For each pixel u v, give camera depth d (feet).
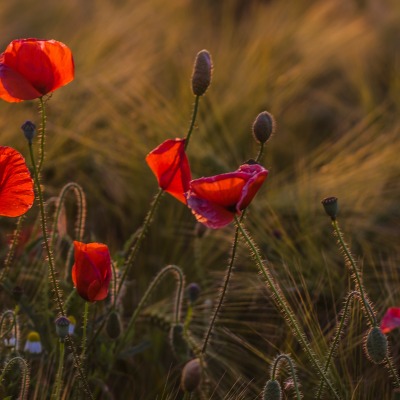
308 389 10.03
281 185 11.74
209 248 10.98
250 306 10.61
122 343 10.02
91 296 9.54
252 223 11.03
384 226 11.27
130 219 11.36
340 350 10.09
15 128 11.48
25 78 9.60
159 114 11.99
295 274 10.64
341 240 9.57
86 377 9.95
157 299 10.80
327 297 10.55
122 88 12.78
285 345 10.25
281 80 13.83
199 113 12.57
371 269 10.82
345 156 11.75
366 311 9.62
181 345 10.03
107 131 11.82
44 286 10.22
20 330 10.10
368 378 10.12
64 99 12.01
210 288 10.70
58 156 11.50
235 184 9.32
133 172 11.54
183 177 9.68
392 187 11.55
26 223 11.03
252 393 10.16
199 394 9.91
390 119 13.05
